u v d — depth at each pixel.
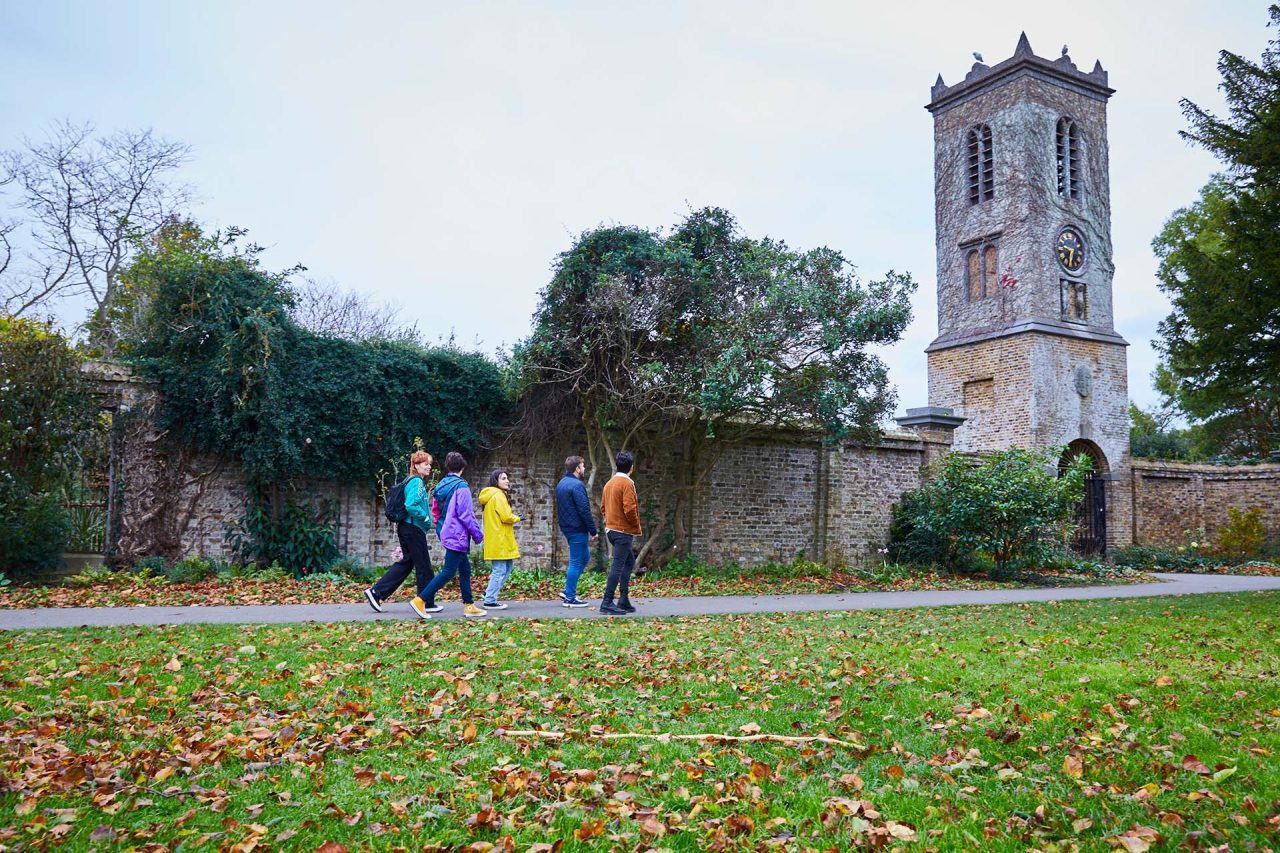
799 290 14.95
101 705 5.37
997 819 3.87
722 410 15.12
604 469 16.64
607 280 14.48
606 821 3.81
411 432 14.97
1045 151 29.59
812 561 18.69
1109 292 30.39
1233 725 5.25
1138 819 3.82
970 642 8.30
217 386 13.29
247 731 4.98
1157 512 29.41
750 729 5.16
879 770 4.50
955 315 31.20
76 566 13.21
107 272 24.88
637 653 7.56
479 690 6.05
